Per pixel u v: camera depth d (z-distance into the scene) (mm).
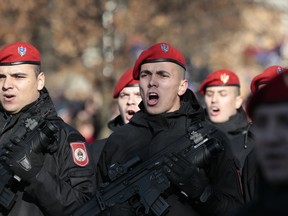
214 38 27812
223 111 12008
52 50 23125
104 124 22000
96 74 22812
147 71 8219
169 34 23250
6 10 22109
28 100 8578
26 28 22172
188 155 7664
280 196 4441
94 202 7699
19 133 8070
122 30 22547
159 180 7602
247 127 11414
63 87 29125
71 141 8266
